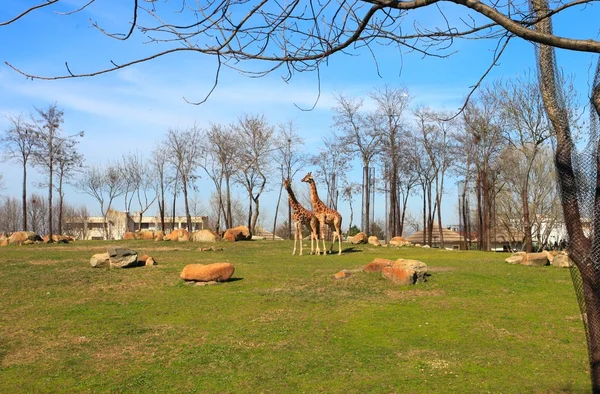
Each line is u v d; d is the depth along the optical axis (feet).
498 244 166.50
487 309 40.73
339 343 32.81
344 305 42.57
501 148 121.29
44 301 46.16
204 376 27.76
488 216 122.83
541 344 32.30
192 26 13.35
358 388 25.53
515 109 103.30
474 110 118.21
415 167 141.49
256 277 55.47
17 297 47.83
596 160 13.94
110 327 37.60
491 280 51.67
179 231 107.76
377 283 49.98
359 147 138.31
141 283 53.06
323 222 82.02
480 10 12.43
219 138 151.12
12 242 102.47
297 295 46.19
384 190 154.10
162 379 27.53
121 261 61.36
